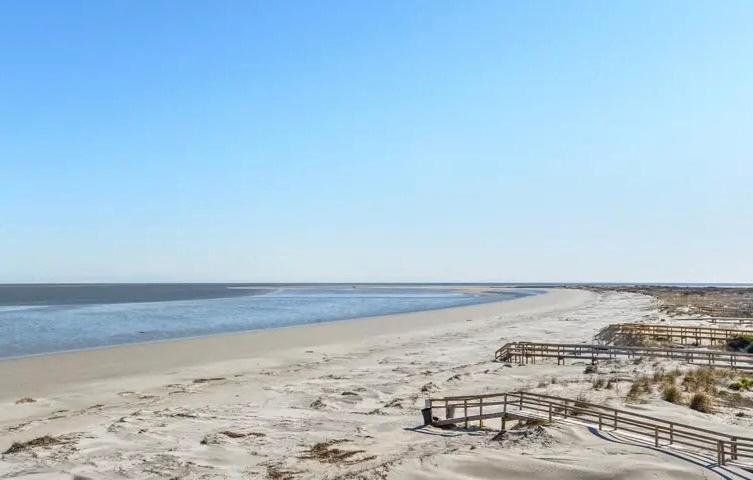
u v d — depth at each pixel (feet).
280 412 83.87
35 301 368.68
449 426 74.49
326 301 400.88
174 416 80.89
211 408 86.17
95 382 105.40
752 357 111.34
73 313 262.67
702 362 120.67
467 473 52.47
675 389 86.02
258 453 64.59
